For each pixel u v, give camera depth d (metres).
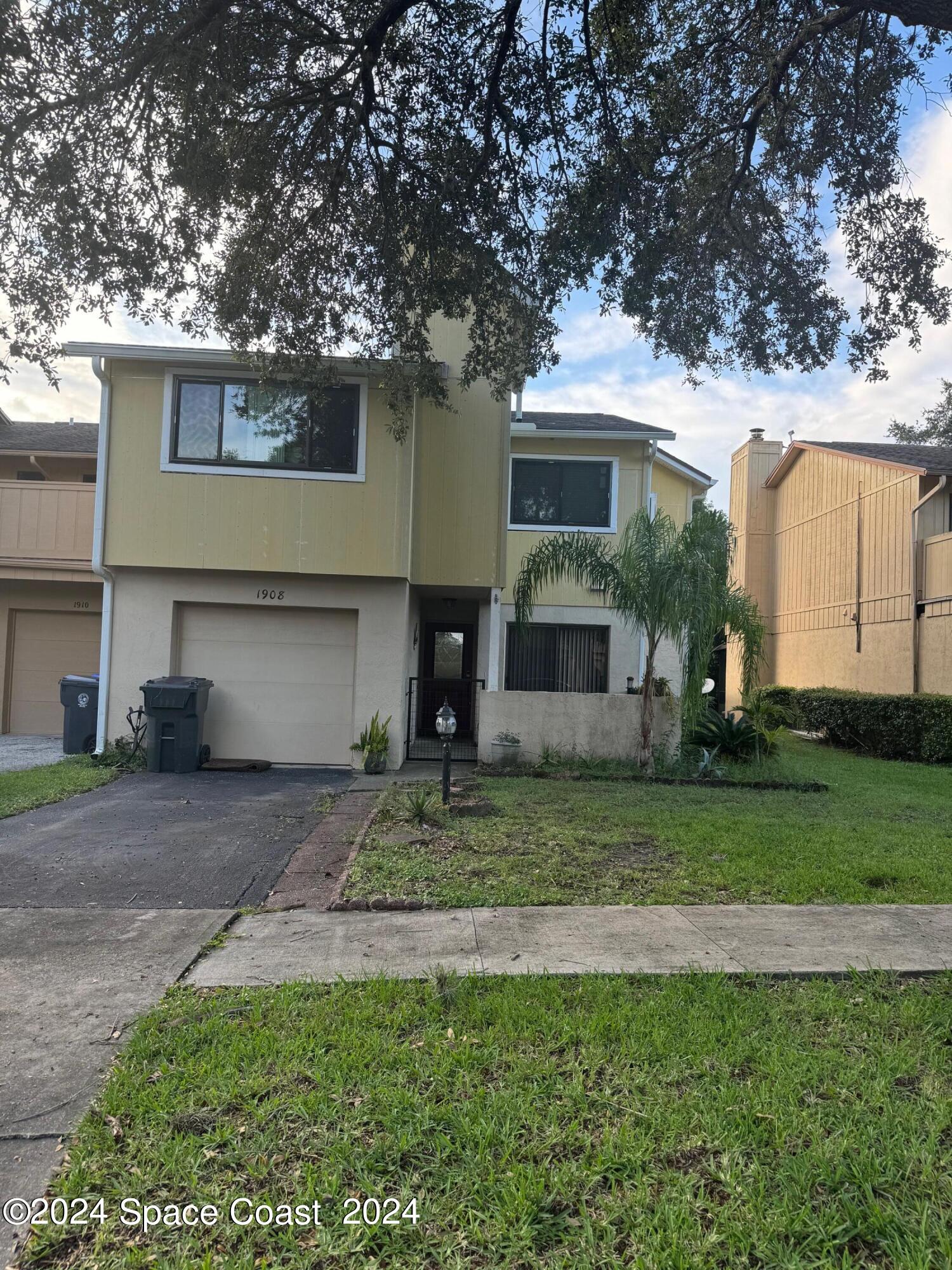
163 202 7.25
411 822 7.42
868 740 15.41
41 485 14.30
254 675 11.32
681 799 8.83
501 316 8.80
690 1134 2.71
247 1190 2.40
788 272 8.15
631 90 7.44
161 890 5.50
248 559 10.80
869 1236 2.26
